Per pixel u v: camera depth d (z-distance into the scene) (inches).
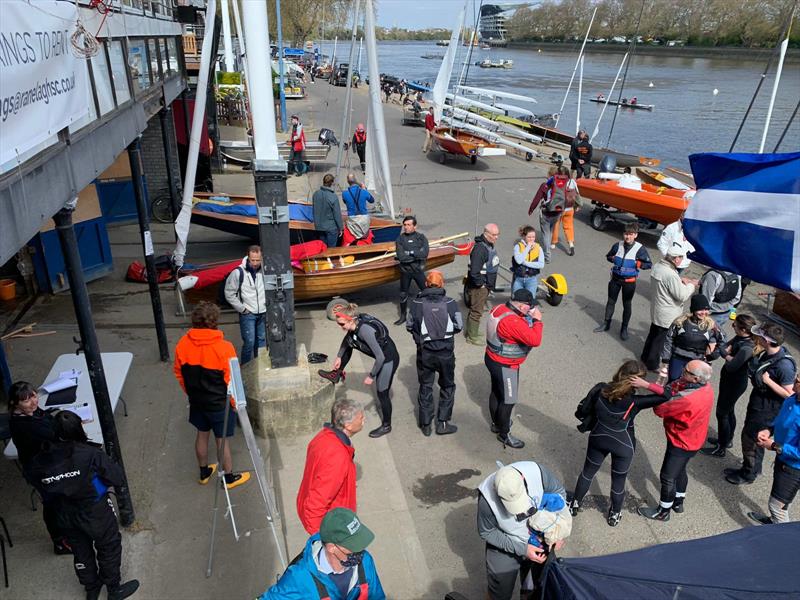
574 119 1384.1
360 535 104.1
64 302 341.7
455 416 254.1
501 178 709.9
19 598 161.8
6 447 181.5
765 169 190.4
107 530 151.2
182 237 319.3
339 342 314.5
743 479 217.3
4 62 102.9
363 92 1593.3
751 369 207.2
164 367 277.7
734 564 105.6
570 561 109.6
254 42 195.5
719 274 286.5
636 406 177.0
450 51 764.0
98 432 187.9
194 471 212.1
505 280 403.9
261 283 259.0
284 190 208.8
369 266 339.6
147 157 476.7
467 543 186.4
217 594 164.2
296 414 229.3
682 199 461.4
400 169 735.1
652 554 111.3
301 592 105.7
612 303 329.4
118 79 214.5
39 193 126.6
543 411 261.1
